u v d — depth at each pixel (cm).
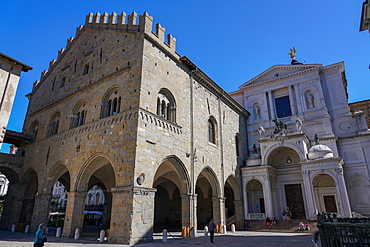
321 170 3272
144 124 2252
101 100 2625
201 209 4266
